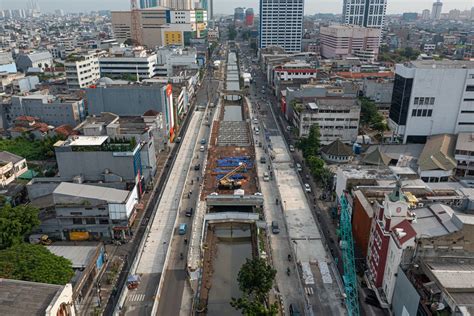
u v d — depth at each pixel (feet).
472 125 590.55
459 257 266.98
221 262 370.32
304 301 301.63
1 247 326.85
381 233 294.46
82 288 299.99
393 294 281.54
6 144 597.11
